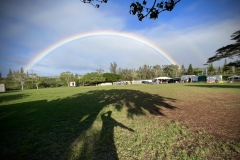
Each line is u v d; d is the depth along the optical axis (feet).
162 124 15.69
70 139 12.41
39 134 13.92
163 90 61.00
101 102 33.24
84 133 13.70
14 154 10.23
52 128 15.58
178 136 12.32
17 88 142.20
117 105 28.50
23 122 18.30
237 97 34.32
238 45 60.95
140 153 9.55
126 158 9.05
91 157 9.32
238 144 10.49
